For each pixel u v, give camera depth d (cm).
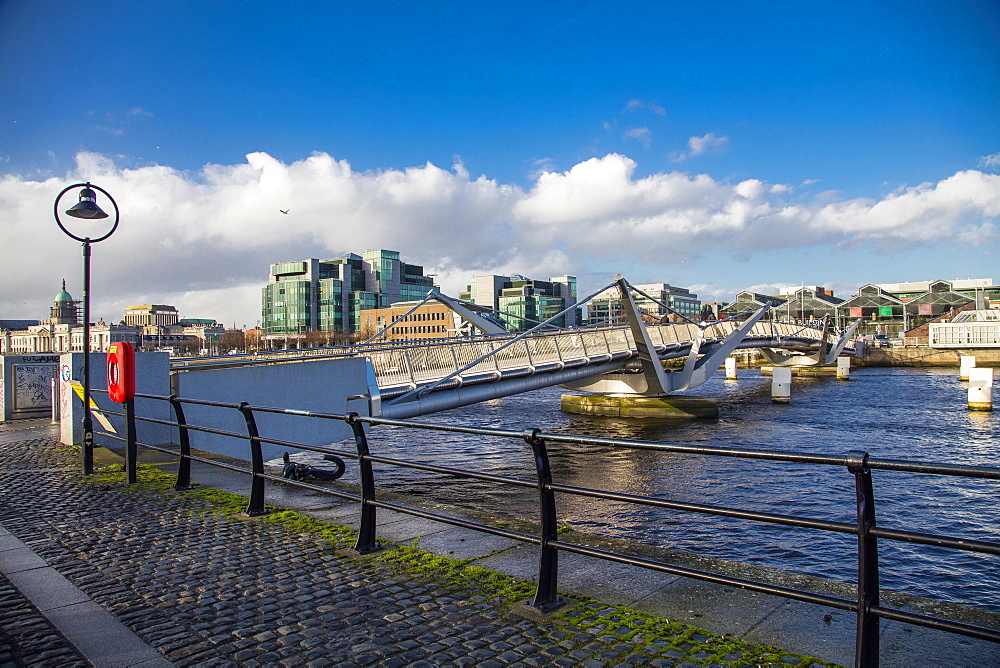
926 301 15662
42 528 671
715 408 4456
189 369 1404
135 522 688
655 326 4341
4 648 388
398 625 411
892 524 1909
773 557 1603
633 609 424
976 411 4641
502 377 2594
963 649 360
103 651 382
